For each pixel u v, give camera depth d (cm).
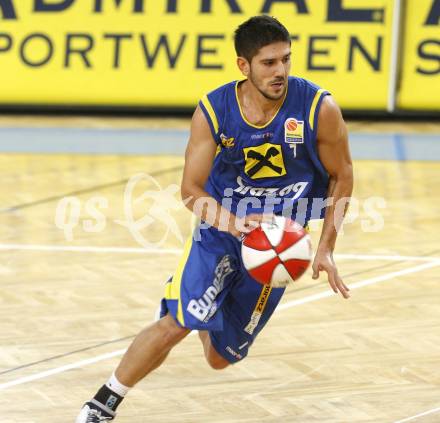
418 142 2717
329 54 2853
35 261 1777
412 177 2378
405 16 2847
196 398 1218
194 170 1062
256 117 1043
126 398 1217
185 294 1057
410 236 1934
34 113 2992
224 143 1062
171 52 2894
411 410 1178
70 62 2930
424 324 1474
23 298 1588
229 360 1160
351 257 1806
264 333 1434
